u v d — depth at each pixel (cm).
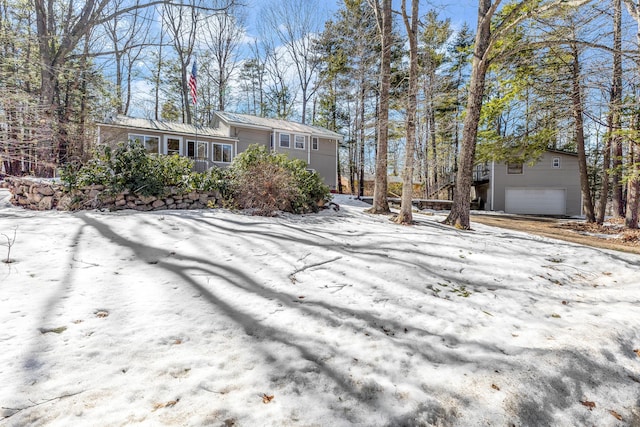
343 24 1555
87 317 227
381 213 939
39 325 210
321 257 415
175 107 2400
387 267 387
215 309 255
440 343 230
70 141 1088
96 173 621
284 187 745
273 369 185
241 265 363
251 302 273
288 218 701
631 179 921
